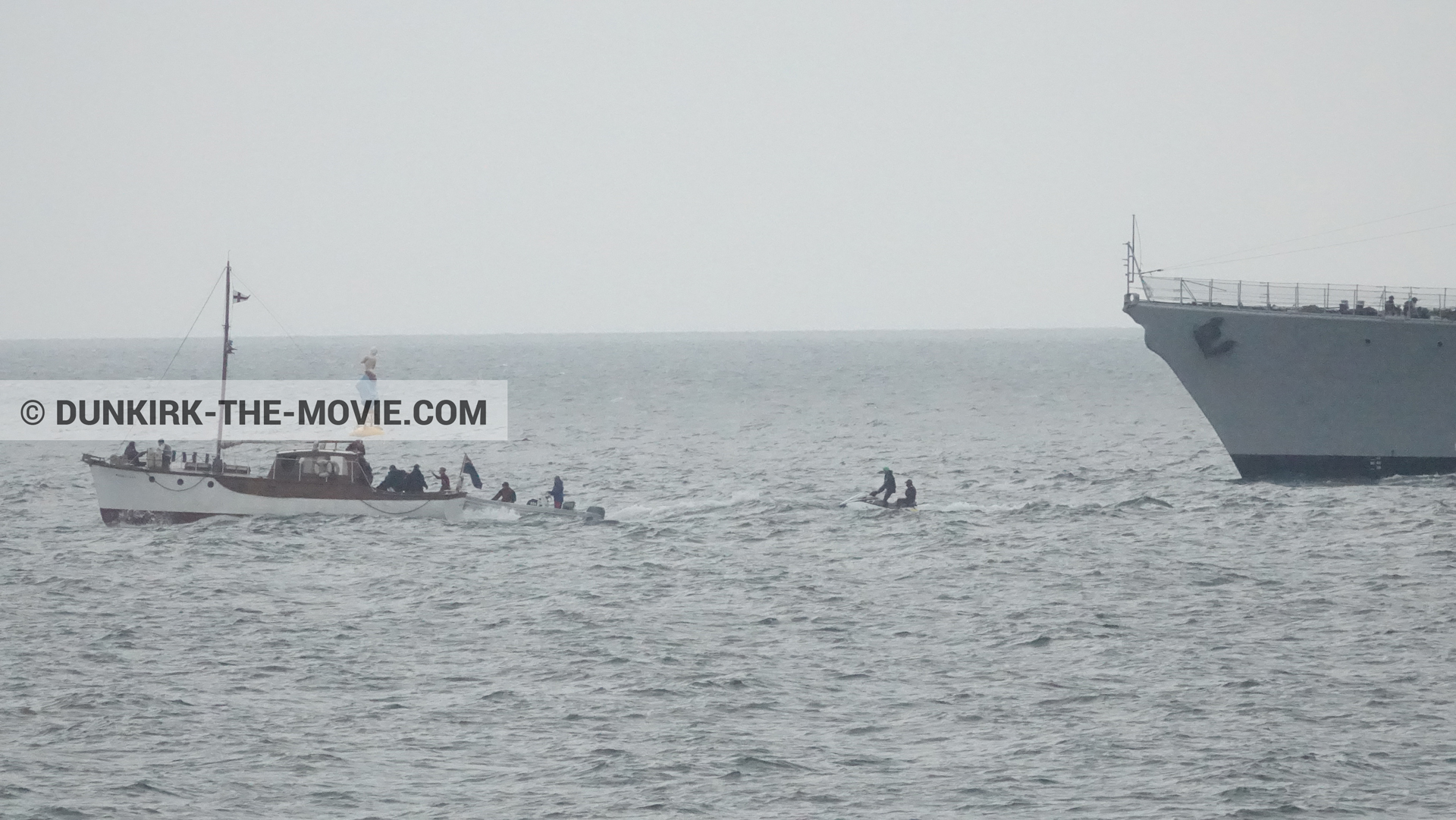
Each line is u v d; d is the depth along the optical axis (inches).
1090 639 6761.8
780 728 5546.3
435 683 6136.8
